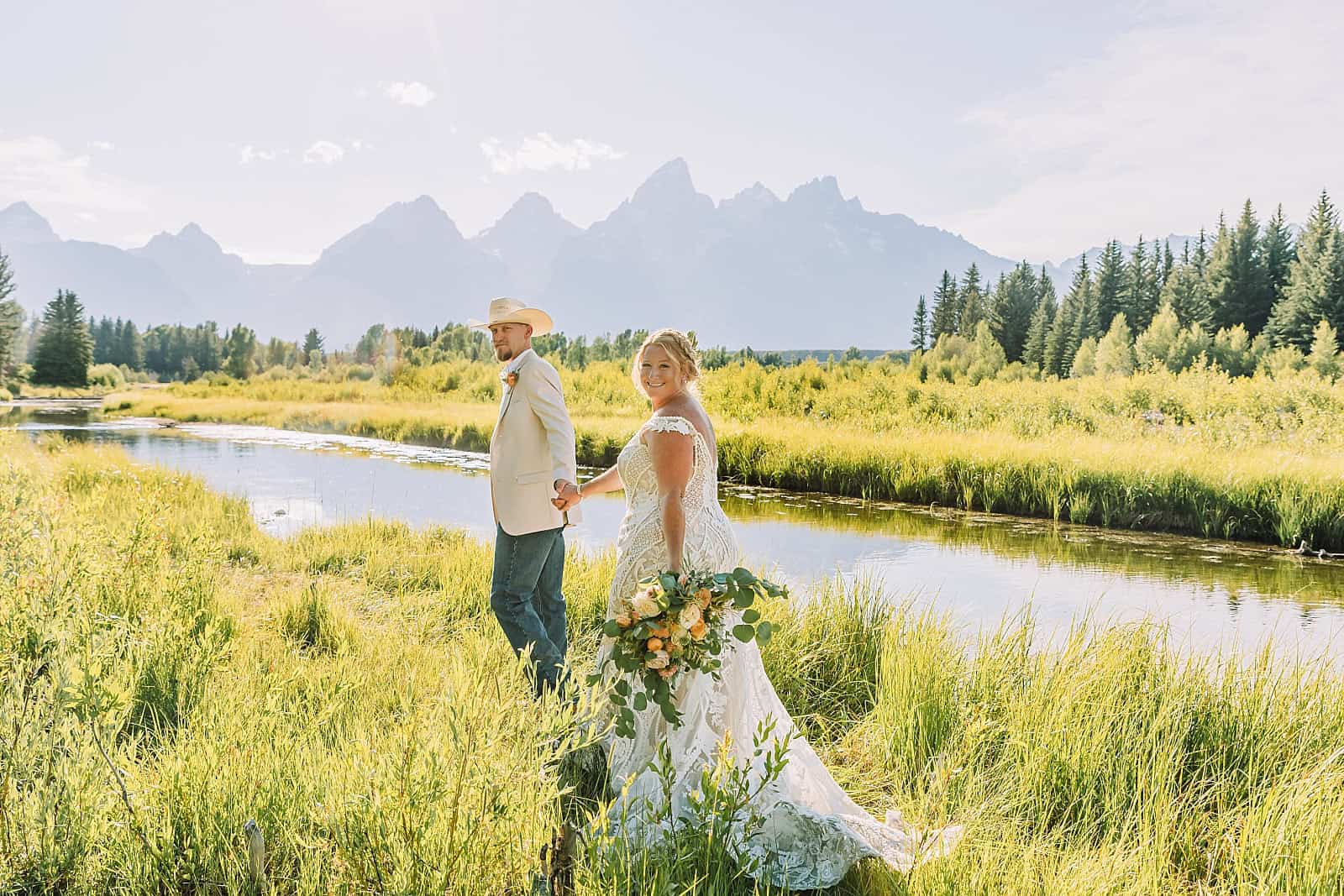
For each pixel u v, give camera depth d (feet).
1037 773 10.84
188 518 30.12
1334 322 127.95
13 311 278.05
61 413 145.18
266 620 17.83
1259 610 24.22
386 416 100.48
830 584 18.80
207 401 155.94
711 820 8.72
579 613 18.53
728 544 10.50
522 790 7.73
